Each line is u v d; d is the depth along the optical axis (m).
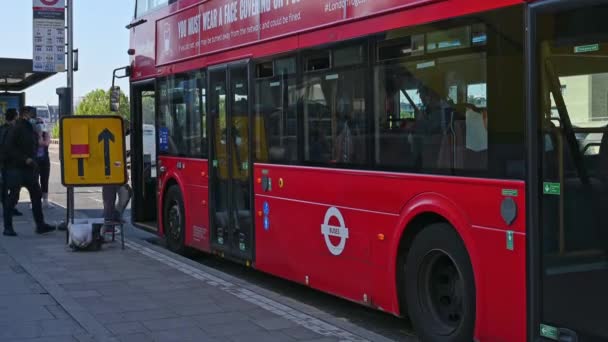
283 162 7.68
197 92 9.83
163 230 11.19
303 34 7.29
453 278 5.66
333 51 6.80
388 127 6.07
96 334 5.96
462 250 5.35
